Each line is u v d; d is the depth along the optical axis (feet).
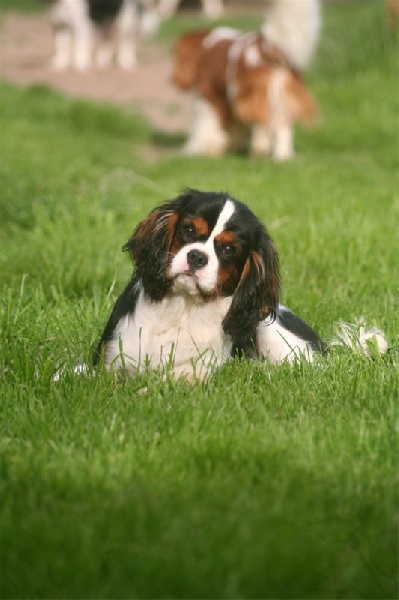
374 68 92.27
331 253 39.88
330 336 31.32
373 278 37.35
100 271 36.37
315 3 69.21
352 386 25.68
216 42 73.20
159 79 101.14
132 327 27.53
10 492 19.27
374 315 32.19
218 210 26.68
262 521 18.13
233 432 22.07
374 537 18.07
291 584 16.57
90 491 19.34
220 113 72.33
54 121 78.18
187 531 17.87
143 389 25.85
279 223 44.24
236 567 16.74
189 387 25.81
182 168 64.28
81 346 28.84
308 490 19.52
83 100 83.20
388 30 96.43
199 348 27.53
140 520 18.07
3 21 135.64
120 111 82.12
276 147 70.90
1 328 29.01
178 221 26.96
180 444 21.47
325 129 76.28
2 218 45.73
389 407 23.88
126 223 45.32
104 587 16.46
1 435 22.49
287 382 26.27
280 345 29.40
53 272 36.55
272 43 69.62
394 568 17.25
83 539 17.29
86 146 67.56
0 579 16.60
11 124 72.59
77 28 101.50
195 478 20.08
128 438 21.74
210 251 26.37
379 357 27.63
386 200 51.78
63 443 21.44
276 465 20.59
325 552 17.37
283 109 70.08
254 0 161.89
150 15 107.24
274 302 28.27
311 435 21.85
